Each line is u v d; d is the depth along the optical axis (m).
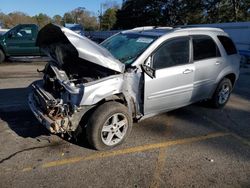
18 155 3.92
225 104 6.63
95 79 4.08
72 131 4.02
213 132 5.14
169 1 48.72
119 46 4.97
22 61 13.23
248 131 5.30
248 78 11.60
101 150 4.15
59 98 4.02
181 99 5.16
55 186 3.31
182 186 3.45
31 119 5.22
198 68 5.29
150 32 5.05
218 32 6.00
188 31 5.23
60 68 4.44
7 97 6.62
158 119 5.59
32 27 12.85
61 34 3.99
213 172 3.79
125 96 4.23
